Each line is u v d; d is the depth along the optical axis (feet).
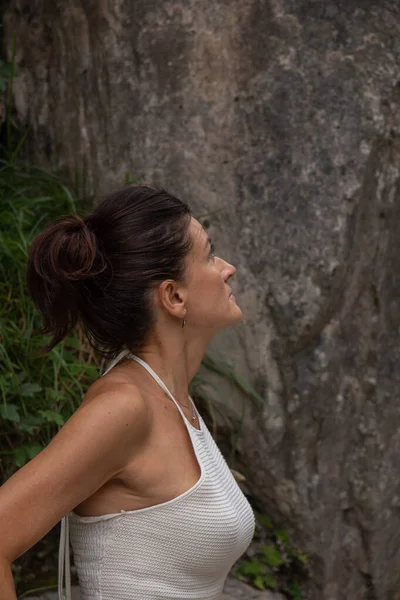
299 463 11.09
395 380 11.30
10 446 9.67
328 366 10.88
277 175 10.69
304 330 10.69
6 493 5.06
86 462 5.23
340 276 10.66
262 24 10.76
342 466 11.27
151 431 5.65
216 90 10.86
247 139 10.78
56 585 9.73
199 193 10.93
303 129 10.65
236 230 10.82
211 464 5.89
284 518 11.30
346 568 11.54
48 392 9.63
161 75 11.01
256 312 10.80
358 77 10.65
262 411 10.93
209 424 11.13
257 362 10.84
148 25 11.01
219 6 10.84
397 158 10.81
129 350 6.01
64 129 11.62
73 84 11.51
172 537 5.61
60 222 5.72
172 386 6.07
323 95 10.63
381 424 11.28
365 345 11.14
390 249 11.03
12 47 11.81
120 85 11.16
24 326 9.91
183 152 10.96
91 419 5.31
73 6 11.34
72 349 10.44
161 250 5.75
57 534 10.14
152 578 5.63
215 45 10.83
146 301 5.81
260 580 10.93
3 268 10.18
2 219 10.39
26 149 11.84
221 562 5.87
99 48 11.24
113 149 11.27
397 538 11.78
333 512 11.32
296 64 10.71
